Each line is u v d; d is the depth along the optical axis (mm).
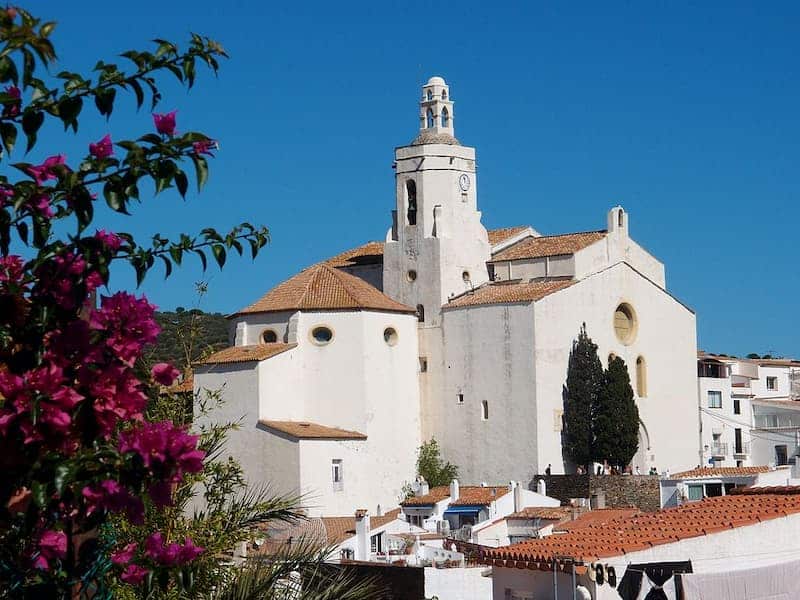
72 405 14508
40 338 15148
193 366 30344
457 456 112750
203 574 25938
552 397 110375
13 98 14375
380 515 102500
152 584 16719
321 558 28609
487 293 114875
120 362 15180
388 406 110812
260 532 28594
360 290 112500
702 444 125250
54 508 15445
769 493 46281
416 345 114875
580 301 113312
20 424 14289
